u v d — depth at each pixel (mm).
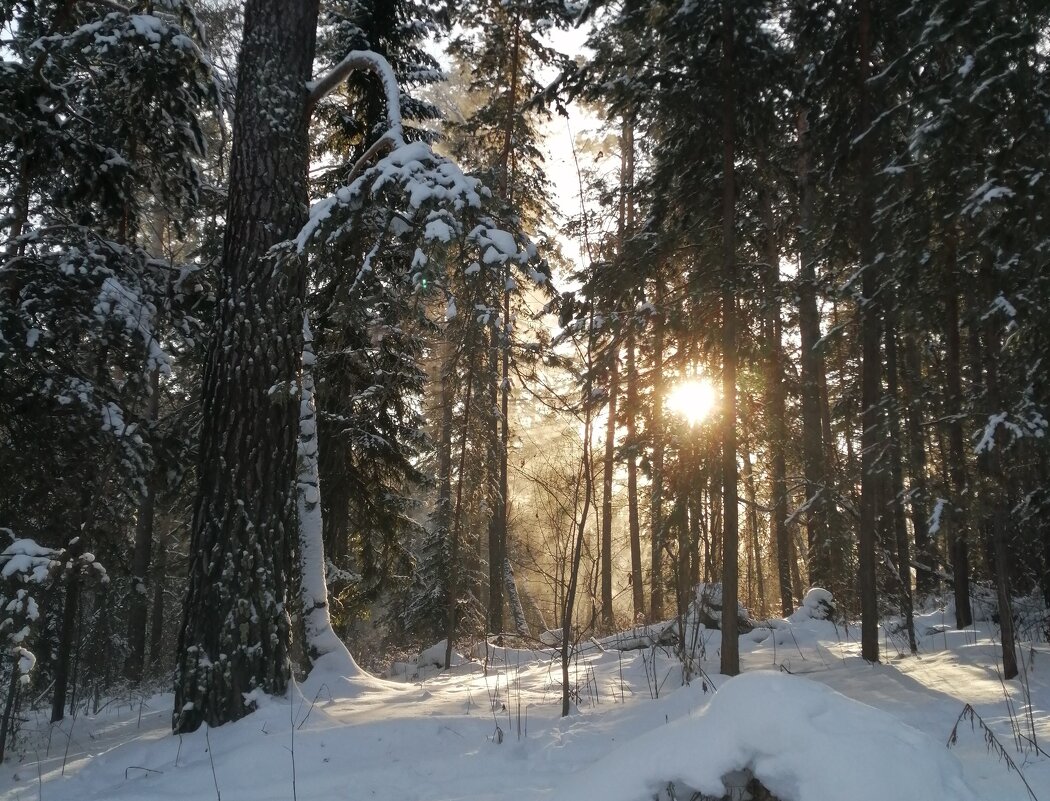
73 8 9898
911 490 10102
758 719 4203
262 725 6879
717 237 9922
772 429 10812
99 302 9109
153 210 12344
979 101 7711
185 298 10836
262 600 7586
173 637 26234
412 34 15047
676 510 9219
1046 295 8102
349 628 15812
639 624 15891
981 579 15094
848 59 10453
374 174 7270
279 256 7773
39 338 9148
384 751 6246
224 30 15477
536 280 7352
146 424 9773
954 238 9125
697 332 9547
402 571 15602
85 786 6199
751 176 10008
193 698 7250
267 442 7930
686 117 9641
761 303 9680
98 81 10297
